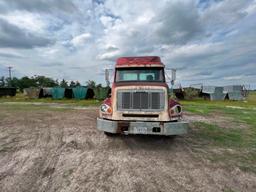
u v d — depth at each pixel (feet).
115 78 21.53
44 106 57.00
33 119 32.24
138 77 21.35
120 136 21.29
